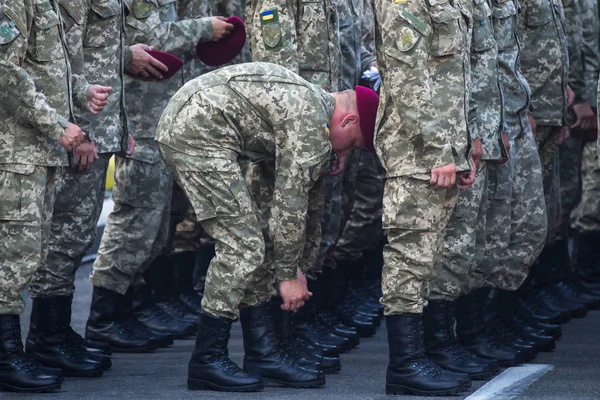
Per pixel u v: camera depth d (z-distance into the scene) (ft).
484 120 37.42
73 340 38.68
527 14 46.26
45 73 33.47
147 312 48.24
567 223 55.21
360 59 47.16
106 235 44.06
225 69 33.65
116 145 39.52
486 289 40.55
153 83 44.45
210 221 33.06
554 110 46.80
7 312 33.30
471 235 36.47
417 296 32.81
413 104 31.37
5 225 32.76
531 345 40.37
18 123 32.71
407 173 32.07
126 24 43.32
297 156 32.50
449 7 31.89
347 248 51.93
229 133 32.81
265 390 33.68
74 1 37.17
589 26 53.57
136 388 34.53
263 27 39.40
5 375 33.50
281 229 32.81
